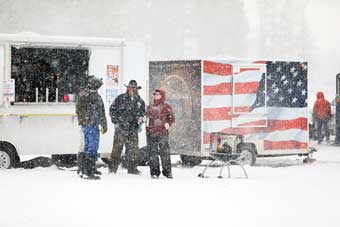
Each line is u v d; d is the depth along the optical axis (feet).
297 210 34.30
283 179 47.11
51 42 52.24
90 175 45.47
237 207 34.94
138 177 47.06
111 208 34.27
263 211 33.91
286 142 60.08
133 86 49.08
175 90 58.13
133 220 31.30
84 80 54.19
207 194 39.17
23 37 51.60
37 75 53.88
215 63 56.75
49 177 45.83
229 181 45.27
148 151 46.88
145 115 47.65
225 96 57.21
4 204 35.19
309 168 55.36
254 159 58.44
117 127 49.01
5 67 51.34
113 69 54.08
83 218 31.71
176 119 57.98
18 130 51.52
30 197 37.35
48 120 52.21
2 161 51.39
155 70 59.98
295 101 60.54
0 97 51.13
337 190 41.60
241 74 57.88
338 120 80.12
